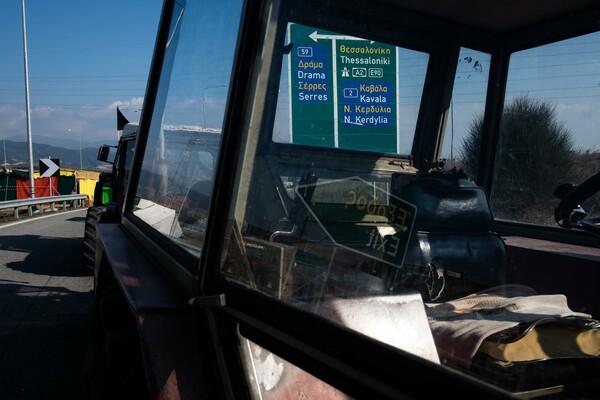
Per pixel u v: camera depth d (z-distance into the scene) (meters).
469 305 1.76
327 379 1.13
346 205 1.71
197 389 1.51
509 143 2.54
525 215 2.44
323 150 1.90
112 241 2.99
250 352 1.43
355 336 1.08
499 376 1.36
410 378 0.95
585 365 1.50
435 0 2.48
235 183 1.52
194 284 1.62
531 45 2.52
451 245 1.95
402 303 1.49
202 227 1.72
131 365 2.12
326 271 1.49
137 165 3.35
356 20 2.16
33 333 5.67
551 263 2.13
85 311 6.55
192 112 2.12
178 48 2.57
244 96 1.52
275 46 1.60
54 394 4.22
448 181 2.12
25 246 11.70
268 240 1.55
